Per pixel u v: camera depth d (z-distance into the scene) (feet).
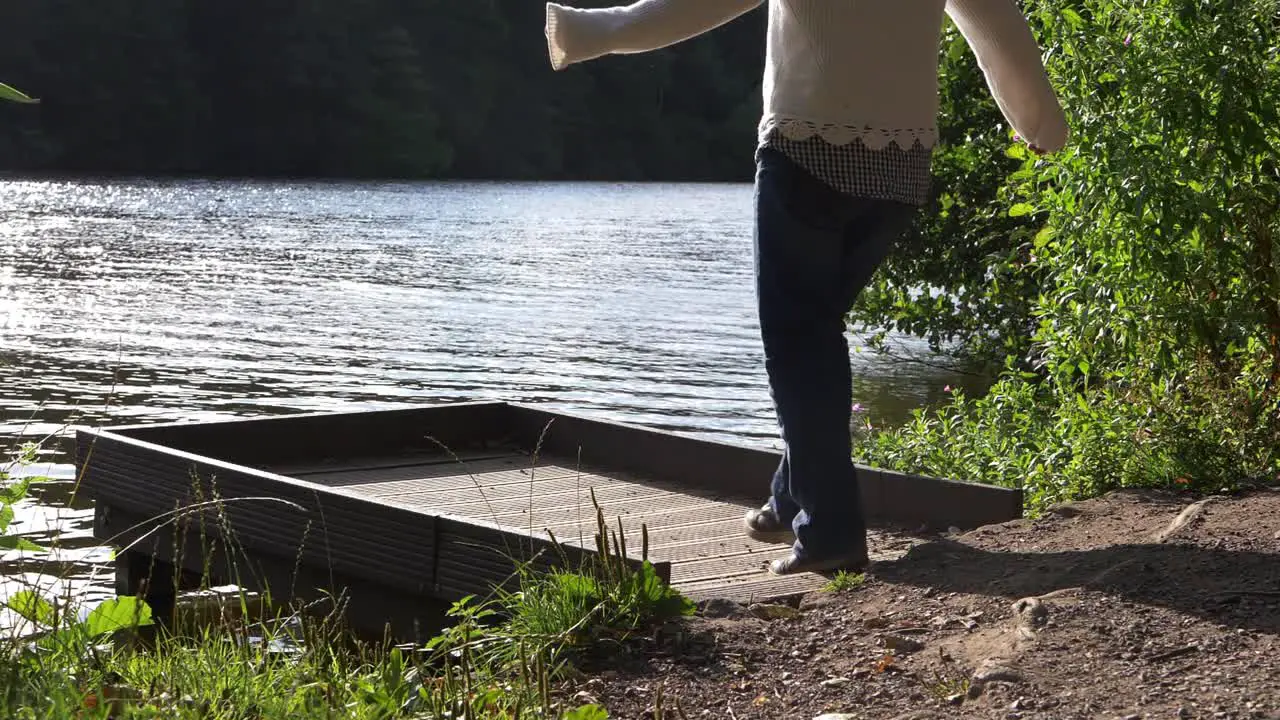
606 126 318.04
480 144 296.71
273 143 266.36
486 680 10.82
